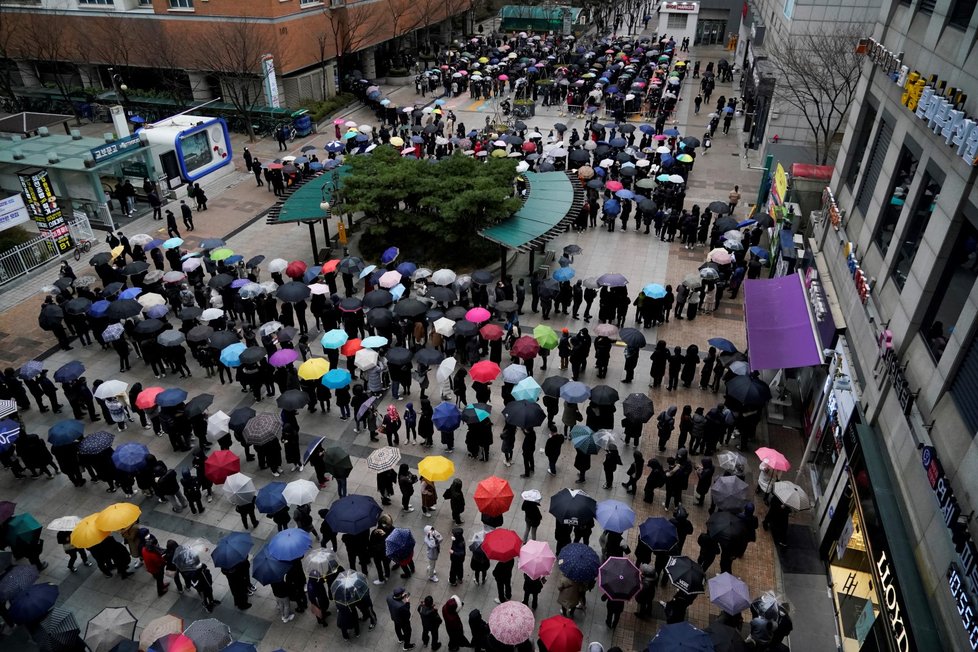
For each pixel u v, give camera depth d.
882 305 13.67
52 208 26.62
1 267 25.11
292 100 46.44
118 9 45.75
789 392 19.41
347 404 18.27
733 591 11.48
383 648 12.48
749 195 33.25
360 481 16.38
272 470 16.42
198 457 15.42
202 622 11.09
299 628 12.89
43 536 15.05
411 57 59.66
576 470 16.66
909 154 13.83
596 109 46.22
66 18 47.28
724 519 12.86
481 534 12.95
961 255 10.76
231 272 24.00
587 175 30.89
